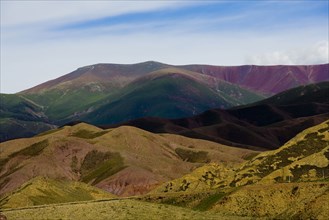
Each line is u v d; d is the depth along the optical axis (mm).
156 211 118875
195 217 115062
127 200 141875
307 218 103000
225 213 125562
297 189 125500
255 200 126688
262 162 176125
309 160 156500
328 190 110250
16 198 168000
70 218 109750
